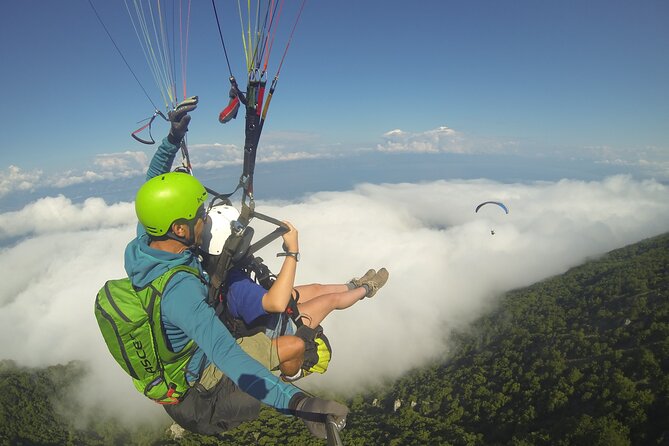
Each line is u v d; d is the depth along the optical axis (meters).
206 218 3.08
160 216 2.56
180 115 3.58
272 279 3.39
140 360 2.62
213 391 3.00
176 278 2.47
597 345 64.50
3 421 86.12
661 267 95.31
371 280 4.64
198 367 2.93
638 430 43.56
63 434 89.06
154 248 2.67
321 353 3.62
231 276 3.20
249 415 3.05
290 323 3.58
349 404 94.75
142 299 2.48
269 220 3.12
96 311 2.56
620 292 87.25
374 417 77.94
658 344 57.09
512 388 65.44
